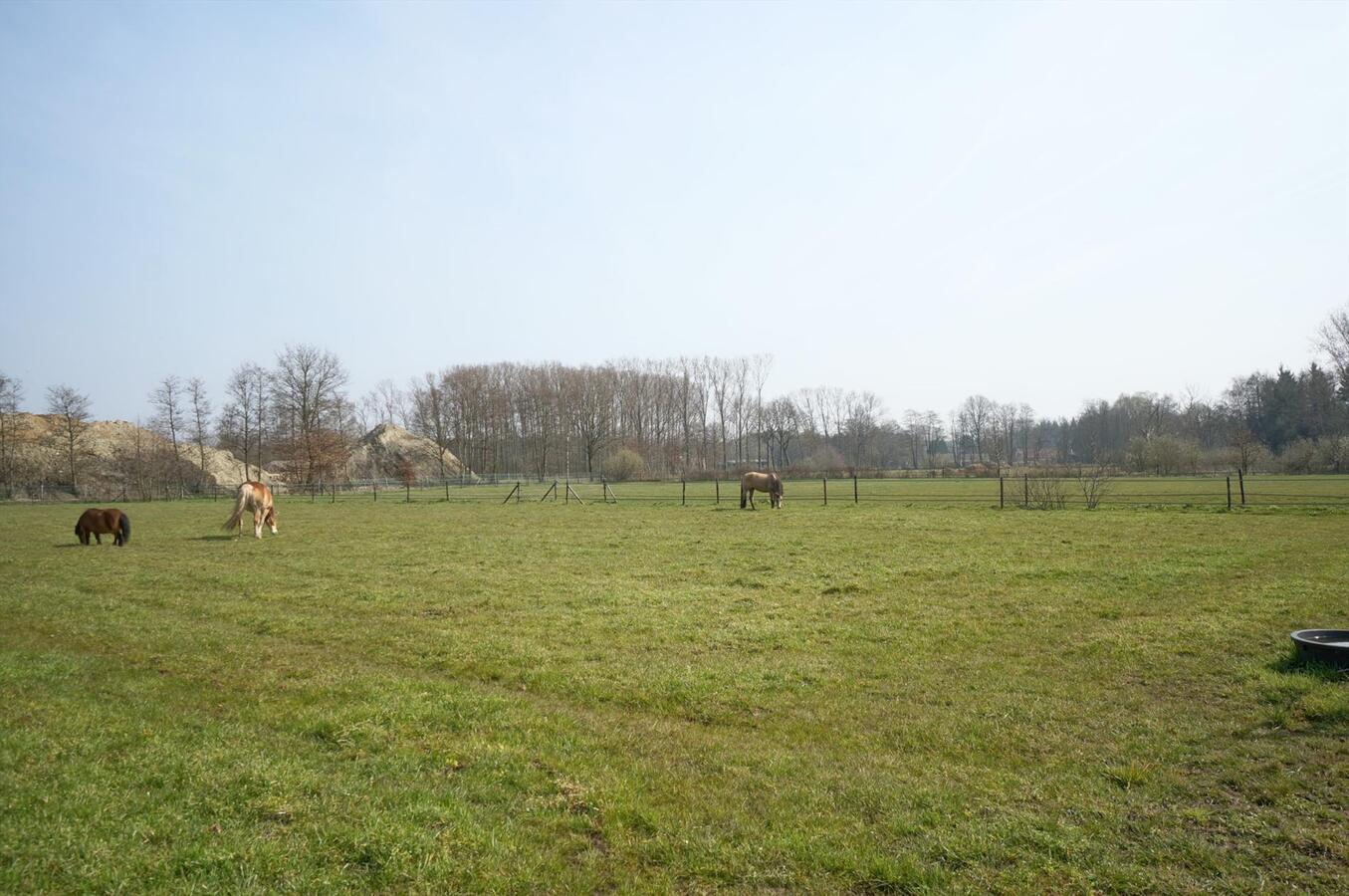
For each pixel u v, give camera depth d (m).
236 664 8.91
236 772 5.54
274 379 68.19
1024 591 12.47
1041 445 151.12
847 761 5.95
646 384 98.75
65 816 4.77
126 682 8.14
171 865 4.24
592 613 11.53
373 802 5.08
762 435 101.19
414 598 12.88
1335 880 4.12
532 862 4.42
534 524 27.22
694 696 7.56
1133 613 10.73
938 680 8.02
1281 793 5.17
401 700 7.34
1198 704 7.04
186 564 17.48
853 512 29.30
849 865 4.37
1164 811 4.97
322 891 4.05
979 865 4.36
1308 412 72.25
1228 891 4.07
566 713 7.14
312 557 18.62
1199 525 21.61
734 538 21.08
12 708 7.08
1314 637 8.37
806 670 8.44
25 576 15.96
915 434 125.75
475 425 92.81
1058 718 6.78
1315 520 22.27
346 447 70.69
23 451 64.56
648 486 59.75
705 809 5.11
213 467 74.00
